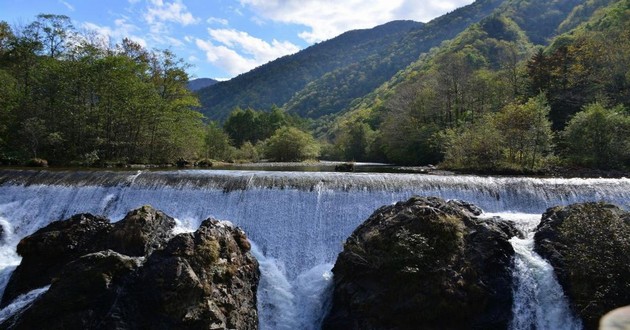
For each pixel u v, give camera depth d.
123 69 37.31
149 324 11.42
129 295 11.80
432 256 12.89
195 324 11.53
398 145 56.62
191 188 20.19
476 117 48.28
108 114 35.91
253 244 17.97
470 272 12.70
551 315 12.55
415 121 56.12
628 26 48.91
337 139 91.38
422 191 19.25
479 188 19.52
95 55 38.75
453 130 42.28
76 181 21.64
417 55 174.25
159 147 40.25
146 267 12.15
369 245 13.83
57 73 34.91
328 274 15.50
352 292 13.24
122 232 15.13
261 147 75.44
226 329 12.12
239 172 25.08
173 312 11.44
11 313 12.81
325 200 19.00
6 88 34.72
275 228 18.56
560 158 32.38
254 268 14.89
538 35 116.75
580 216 13.62
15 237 19.12
